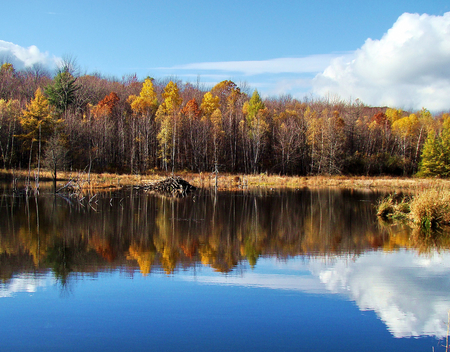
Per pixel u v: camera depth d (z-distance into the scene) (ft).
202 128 207.72
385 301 27.58
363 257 39.68
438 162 186.39
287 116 242.17
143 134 196.44
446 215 58.13
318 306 26.58
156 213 68.74
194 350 20.48
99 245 42.93
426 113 315.99
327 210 77.41
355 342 21.68
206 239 47.67
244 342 21.44
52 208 71.72
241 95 294.46
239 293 28.76
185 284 30.58
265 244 45.50
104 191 108.37
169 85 257.75
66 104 202.69
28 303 26.30
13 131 156.04
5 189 105.60
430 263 37.40
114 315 24.63
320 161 196.85
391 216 68.08
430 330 23.27
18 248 40.78
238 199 95.91
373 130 240.94
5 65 270.46
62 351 20.26
